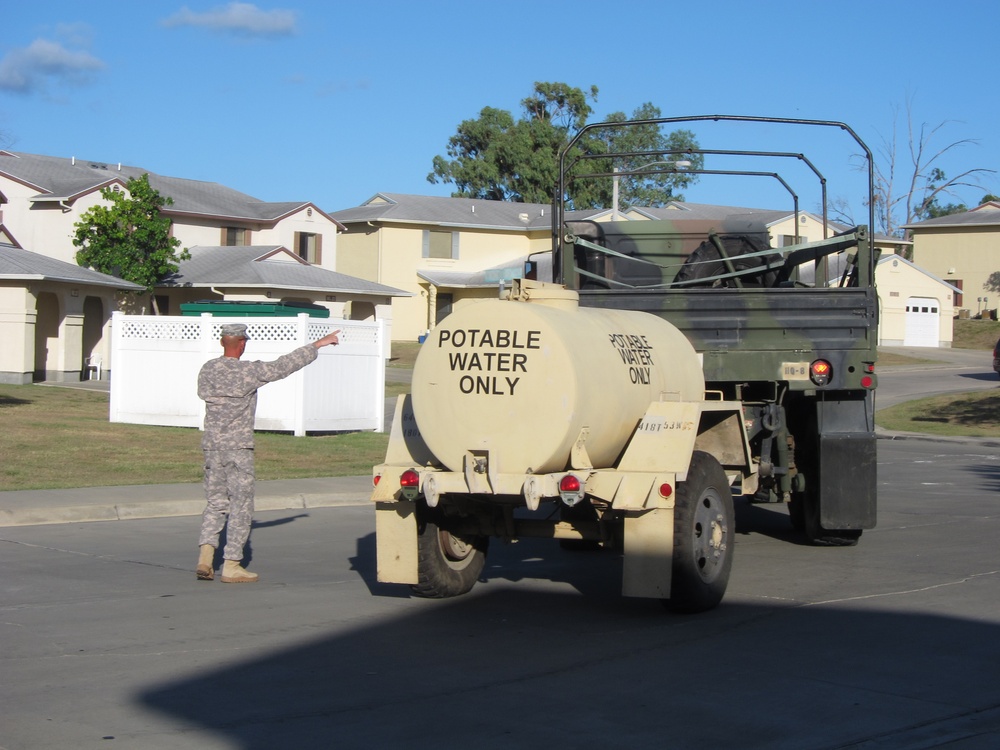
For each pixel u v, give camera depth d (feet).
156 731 18.62
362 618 26.94
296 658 23.27
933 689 21.11
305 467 54.95
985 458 71.87
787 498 36.45
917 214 224.74
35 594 29.14
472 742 18.15
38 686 21.12
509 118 253.24
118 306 129.18
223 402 30.68
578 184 231.71
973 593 29.84
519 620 26.78
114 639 24.66
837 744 18.10
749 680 21.67
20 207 133.08
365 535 39.65
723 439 30.09
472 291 186.39
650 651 23.86
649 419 26.61
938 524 43.01
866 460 34.73
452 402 25.32
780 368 33.65
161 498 43.78
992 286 215.10
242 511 30.94
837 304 33.55
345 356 68.74
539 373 24.59
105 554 34.88
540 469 24.70
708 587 26.94
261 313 69.56
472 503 27.35
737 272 36.45
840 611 27.66
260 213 160.35
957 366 152.87
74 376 106.93
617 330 27.66
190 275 138.82
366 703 20.22
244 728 18.80
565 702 20.29
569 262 36.29
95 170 151.23
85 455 54.80
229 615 27.04
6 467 50.29
